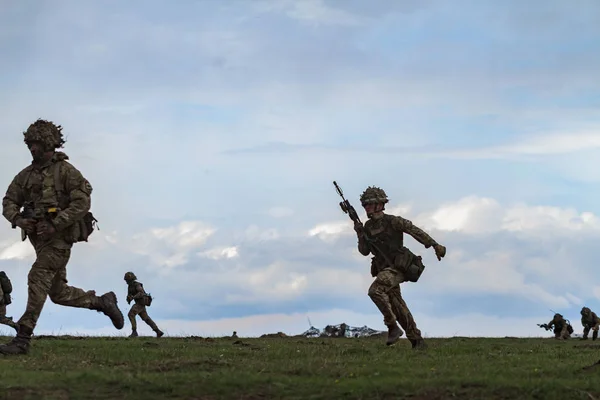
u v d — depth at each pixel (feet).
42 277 52.39
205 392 38.32
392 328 62.85
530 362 50.80
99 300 56.13
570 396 37.96
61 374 41.73
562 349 63.21
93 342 64.08
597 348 64.95
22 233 52.75
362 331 95.86
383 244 62.54
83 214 52.65
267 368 45.01
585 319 111.96
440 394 38.06
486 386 39.45
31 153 52.80
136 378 40.29
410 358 53.11
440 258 62.34
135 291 104.01
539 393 38.27
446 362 50.06
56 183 52.54
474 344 69.41
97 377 40.32
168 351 54.49
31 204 52.54
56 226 51.88
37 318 52.47
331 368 45.37
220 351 55.16
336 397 37.58
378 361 50.26
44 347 56.75
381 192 63.00
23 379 40.24
